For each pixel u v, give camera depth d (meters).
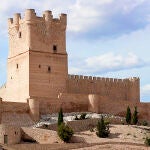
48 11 136.50
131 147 106.06
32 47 133.38
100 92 144.75
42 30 135.25
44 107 128.38
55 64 136.12
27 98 127.81
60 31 137.75
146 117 144.00
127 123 130.75
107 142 108.31
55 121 123.31
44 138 110.88
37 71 133.38
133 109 141.75
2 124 111.50
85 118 124.69
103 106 136.75
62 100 131.38
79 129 120.31
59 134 109.50
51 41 136.25
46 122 122.31
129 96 149.50
